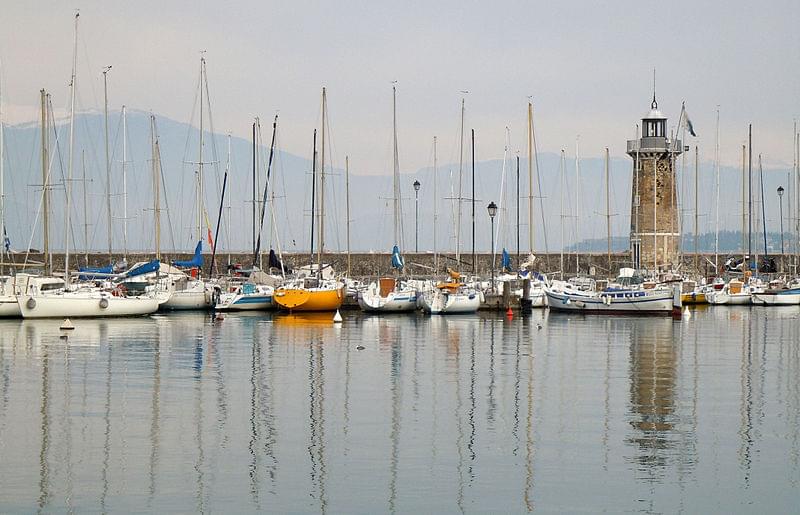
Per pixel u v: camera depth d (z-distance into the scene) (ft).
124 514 73.46
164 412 105.40
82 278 255.70
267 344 167.84
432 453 89.51
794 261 370.53
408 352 157.89
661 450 90.94
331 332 192.03
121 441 92.84
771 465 86.12
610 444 92.89
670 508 75.41
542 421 102.27
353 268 338.75
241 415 104.12
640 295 242.58
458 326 208.44
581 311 247.50
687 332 197.26
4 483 80.07
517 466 85.61
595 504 76.18
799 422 102.12
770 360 150.10
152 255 324.39
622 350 162.71
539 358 150.92
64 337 173.58
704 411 107.65
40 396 113.91
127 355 150.20
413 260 336.90
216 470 83.92
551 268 357.00
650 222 351.87
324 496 77.56
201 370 135.13
